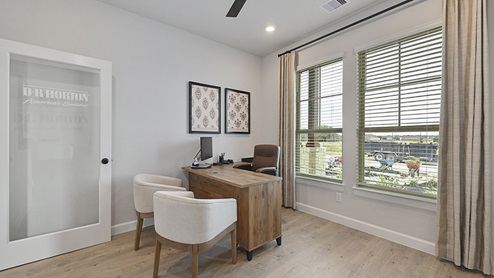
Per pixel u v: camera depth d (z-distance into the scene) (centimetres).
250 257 216
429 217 230
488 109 190
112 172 273
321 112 343
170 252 232
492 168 194
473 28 196
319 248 240
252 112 432
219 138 382
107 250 236
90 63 244
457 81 202
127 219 284
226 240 261
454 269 202
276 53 416
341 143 315
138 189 235
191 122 343
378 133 275
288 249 238
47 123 231
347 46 302
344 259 219
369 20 277
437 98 227
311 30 337
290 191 371
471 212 196
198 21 312
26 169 221
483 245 193
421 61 237
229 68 395
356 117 291
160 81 313
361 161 291
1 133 199
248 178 244
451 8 207
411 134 247
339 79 318
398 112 256
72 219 246
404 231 248
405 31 243
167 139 320
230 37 361
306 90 366
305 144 367
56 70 235
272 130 424
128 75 286
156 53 310
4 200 200
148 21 303
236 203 218
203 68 360
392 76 261
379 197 266
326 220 322
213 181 271
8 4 215
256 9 281
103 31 266
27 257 209
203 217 173
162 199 179
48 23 233
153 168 307
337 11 285
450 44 208
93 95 256
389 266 207
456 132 203
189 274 194
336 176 321
